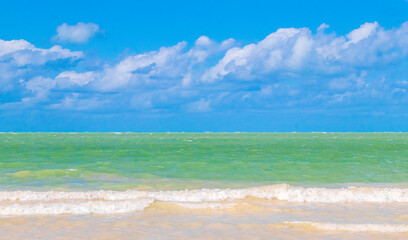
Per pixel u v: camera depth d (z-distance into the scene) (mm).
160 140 100875
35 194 20094
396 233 13609
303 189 21891
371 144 78562
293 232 13703
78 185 24359
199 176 29109
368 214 16812
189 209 17406
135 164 35594
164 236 13180
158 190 23516
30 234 13352
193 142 87250
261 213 16875
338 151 54688
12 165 33938
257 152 52125
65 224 14719
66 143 78250
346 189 22219
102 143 79438
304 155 46469
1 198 19484
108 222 15094
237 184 25688
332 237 13109
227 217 16094
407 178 28859
